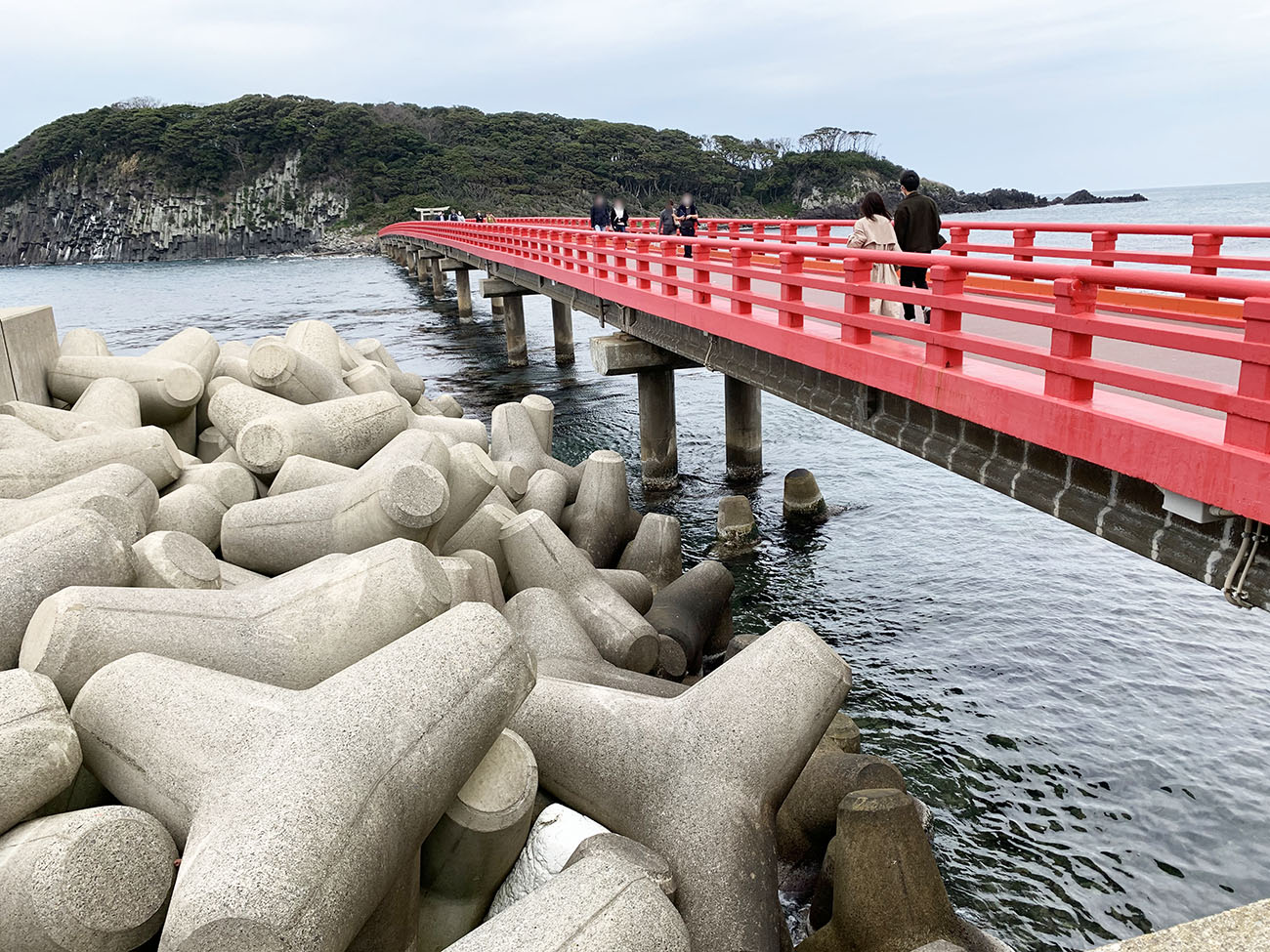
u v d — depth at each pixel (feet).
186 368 33.78
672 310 44.14
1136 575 38.55
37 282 290.15
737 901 14.65
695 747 15.87
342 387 38.11
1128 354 28.68
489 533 26.99
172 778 12.64
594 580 26.53
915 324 25.63
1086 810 24.02
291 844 10.89
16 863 11.45
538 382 85.20
